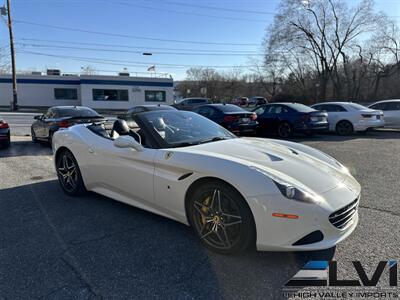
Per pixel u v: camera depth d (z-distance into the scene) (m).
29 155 7.63
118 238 3.01
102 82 33.97
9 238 3.03
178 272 2.44
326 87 35.62
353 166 6.03
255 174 2.45
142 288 2.24
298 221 2.30
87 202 4.05
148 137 3.32
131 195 3.44
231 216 2.56
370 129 11.85
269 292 2.20
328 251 2.71
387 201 3.97
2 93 33.09
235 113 9.84
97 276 2.39
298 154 3.17
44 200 4.15
